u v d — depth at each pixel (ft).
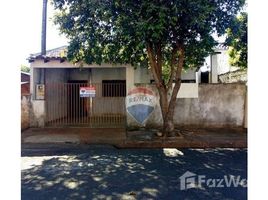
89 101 47.96
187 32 30.50
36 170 21.39
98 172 20.79
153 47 33.60
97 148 29.53
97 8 28.73
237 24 30.35
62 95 47.62
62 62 41.11
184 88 40.60
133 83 40.57
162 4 27.32
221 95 40.57
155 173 20.44
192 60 37.63
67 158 25.13
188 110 40.73
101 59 35.32
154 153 27.14
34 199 15.90
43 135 36.11
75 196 16.30
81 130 39.73
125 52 35.58
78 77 54.24
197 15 27.58
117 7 28.84
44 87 42.47
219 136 34.50
